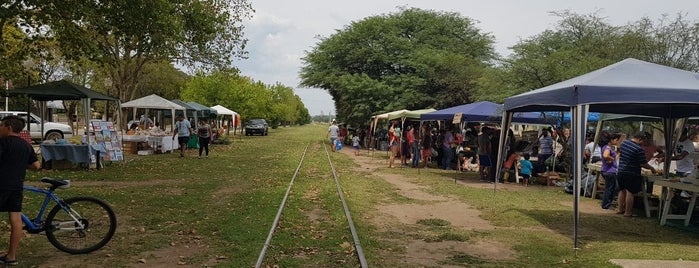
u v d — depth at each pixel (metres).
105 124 17.58
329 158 24.84
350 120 39.22
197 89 44.69
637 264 6.59
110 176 15.03
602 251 7.50
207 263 6.39
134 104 25.27
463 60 37.31
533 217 10.21
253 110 47.22
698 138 13.21
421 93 36.53
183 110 26.72
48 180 6.69
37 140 29.67
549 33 32.34
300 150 30.19
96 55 15.06
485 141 16.70
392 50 39.22
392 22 40.41
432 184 15.45
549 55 28.39
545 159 17.17
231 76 29.88
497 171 13.00
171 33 16.03
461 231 8.74
